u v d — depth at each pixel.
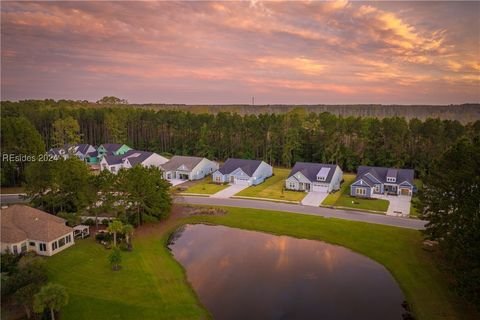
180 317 28.20
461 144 39.00
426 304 30.02
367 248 41.50
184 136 114.31
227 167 78.12
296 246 43.06
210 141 108.44
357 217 51.84
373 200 61.53
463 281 26.22
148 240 43.91
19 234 37.81
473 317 27.77
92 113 127.19
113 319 27.61
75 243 41.44
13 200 60.97
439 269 31.34
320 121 102.25
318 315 28.81
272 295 31.75
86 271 34.97
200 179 79.88
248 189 70.25
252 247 42.75
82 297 30.33
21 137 71.31
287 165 98.81
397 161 86.00
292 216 52.66
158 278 34.31
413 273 35.19
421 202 40.94
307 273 36.00
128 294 31.16
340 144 93.69
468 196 32.41
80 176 46.75
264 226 49.31
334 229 47.19
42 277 31.08
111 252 35.56
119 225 38.56
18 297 26.61
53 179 47.22
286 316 28.58
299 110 138.25
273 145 100.06
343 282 34.25
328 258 39.66
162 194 50.47
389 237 43.88
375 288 33.19
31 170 49.22
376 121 93.19
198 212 54.72
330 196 64.38
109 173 47.78
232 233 47.53
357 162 90.62
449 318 27.95
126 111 128.88
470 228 28.80
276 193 66.81
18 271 31.27
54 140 110.38
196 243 44.03
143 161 84.88
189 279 34.69
